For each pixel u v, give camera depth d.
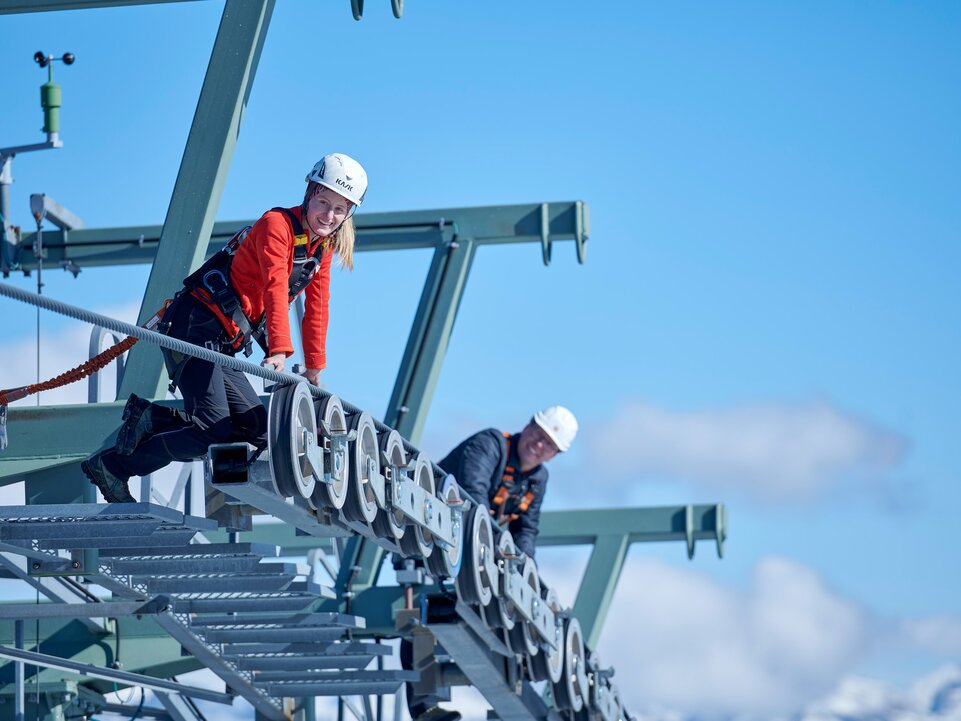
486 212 18.70
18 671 15.16
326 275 10.52
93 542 11.30
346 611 17.50
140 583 13.07
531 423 15.20
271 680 16.02
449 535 12.67
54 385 10.02
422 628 15.21
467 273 18.70
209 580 12.99
